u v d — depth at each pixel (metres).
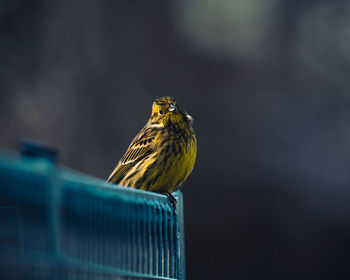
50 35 16.86
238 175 16.89
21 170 2.55
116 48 17.53
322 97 19.16
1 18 16.53
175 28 18.34
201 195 16.39
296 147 17.91
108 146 16.44
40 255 2.63
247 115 18.16
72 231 2.86
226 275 15.66
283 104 18.72
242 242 15.95
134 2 17.83
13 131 16.02
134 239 3.70
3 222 2.54
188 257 15.76
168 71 18.05
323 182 17.31
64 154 15.96
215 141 17.50
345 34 20.56
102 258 3.21
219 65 18.62
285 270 15.80
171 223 4.49
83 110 16.55
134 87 17.50
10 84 16.27
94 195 3.13
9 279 2.54
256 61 19.17
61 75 16.69
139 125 17.00
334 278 15.74
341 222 16.50
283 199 16.72
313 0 20.52
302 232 16.20
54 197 2.67
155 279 4.05
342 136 18.45
